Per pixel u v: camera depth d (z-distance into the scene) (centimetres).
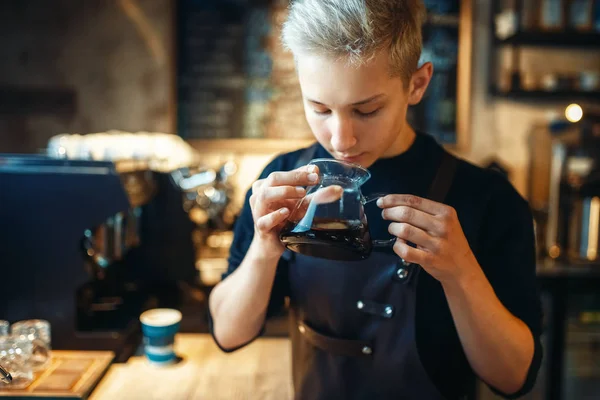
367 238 94
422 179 116
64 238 156
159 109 286
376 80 87
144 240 212
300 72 91
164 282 213
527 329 107
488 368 106
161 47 283
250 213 127
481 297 98
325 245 91
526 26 270
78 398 130
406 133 118
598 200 257
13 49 280
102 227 162
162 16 282
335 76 86
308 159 124
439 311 112
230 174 248
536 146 290
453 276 95
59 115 283
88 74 283
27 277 157
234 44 284
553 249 266
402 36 89
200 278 217
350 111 90
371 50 84
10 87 281
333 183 94
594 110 277
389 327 112
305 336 120
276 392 142
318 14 86
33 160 158
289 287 125
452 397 116
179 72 285
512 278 110
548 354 251
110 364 153
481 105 293
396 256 112
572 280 246
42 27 280
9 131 283
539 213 278
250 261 110
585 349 256
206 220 243
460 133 290
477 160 294
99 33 281
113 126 285
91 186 156
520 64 291
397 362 112
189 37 284
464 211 111
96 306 186
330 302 116
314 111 94
